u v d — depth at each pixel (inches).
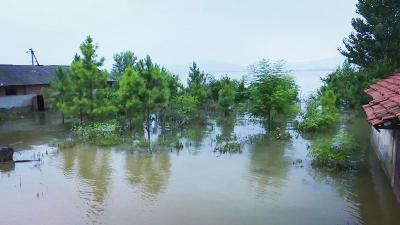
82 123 1057.5
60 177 629.3
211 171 651.5
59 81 1147.9
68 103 1089.4
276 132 957.8
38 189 570.6
